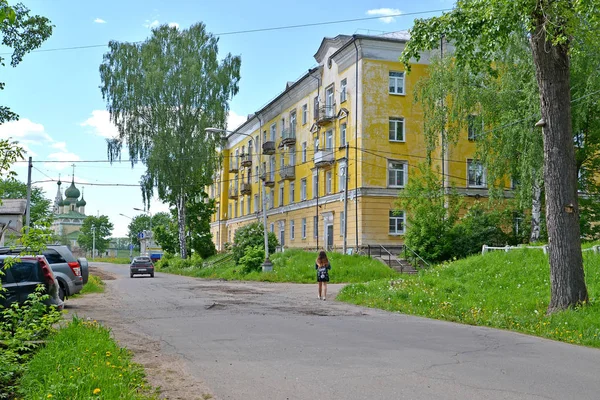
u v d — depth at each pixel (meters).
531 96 24.86
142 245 95.06
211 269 42.25
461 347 9.30
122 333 10.95
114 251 131.25
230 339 10.14
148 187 45.69
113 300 18.98
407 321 13.02
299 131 50.00
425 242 31.61
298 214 49.78
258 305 17.16
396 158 39.34
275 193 55.72
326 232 43.84
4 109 18.05
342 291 19.98
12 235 8.59
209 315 14.20
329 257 34.25
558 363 8.01
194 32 48.28
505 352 8.88
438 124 30.69
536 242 25.72
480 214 32.44
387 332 11.04
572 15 12.18
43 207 72.94
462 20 14.98
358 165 39.03
